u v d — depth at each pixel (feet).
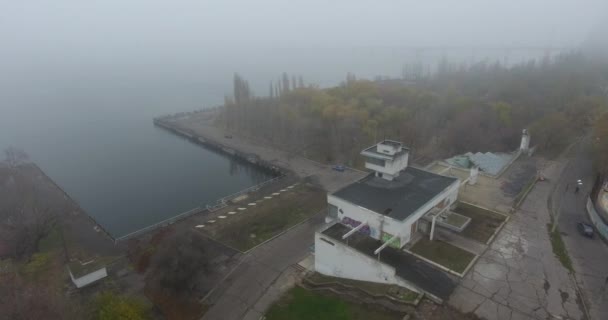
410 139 366.02
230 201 279.49
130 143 487.61
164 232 225.35
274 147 410.93
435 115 426.92
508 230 204.85
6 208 238.89
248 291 181.68
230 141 447.42
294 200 275.18
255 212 258.78
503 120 384.27
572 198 242.99
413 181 219.41
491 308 152.46
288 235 228.02
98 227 250.57
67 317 145.59
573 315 149.28
